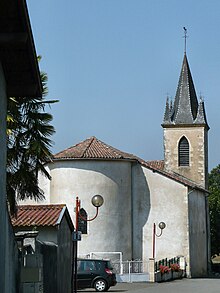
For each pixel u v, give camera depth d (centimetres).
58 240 2298
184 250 5103
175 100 6362
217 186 9719
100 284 3388
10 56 1120
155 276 4328
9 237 1341
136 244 5119
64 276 2412
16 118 1983
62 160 4850
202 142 6181
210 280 4662
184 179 5597
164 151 6241
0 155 1130
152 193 5162
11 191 1986
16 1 942
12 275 1410
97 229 4803
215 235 7469
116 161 4956
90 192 4834
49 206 2681
